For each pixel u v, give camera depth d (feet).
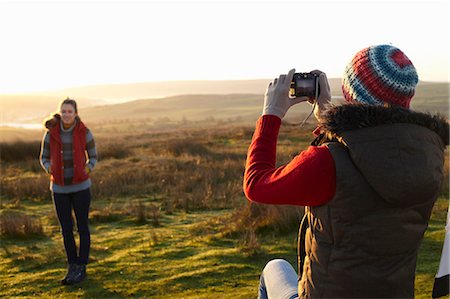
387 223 5.03
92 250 22.07
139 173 47.37
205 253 20.39
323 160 5.13
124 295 16.26
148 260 20.01
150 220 28.68
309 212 5.53
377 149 4.91
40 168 57.41
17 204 35.50
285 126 106.32
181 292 16.26
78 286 17.29
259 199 5.46
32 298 16.35
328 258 5.29
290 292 6.64
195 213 31.04
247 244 20.84
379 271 5.14
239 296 15.47
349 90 5.52
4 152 67.10
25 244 23.81
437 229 21.25
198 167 52.06
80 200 17.70
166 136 173.88
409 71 5.26
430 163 5.00
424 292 14.39
